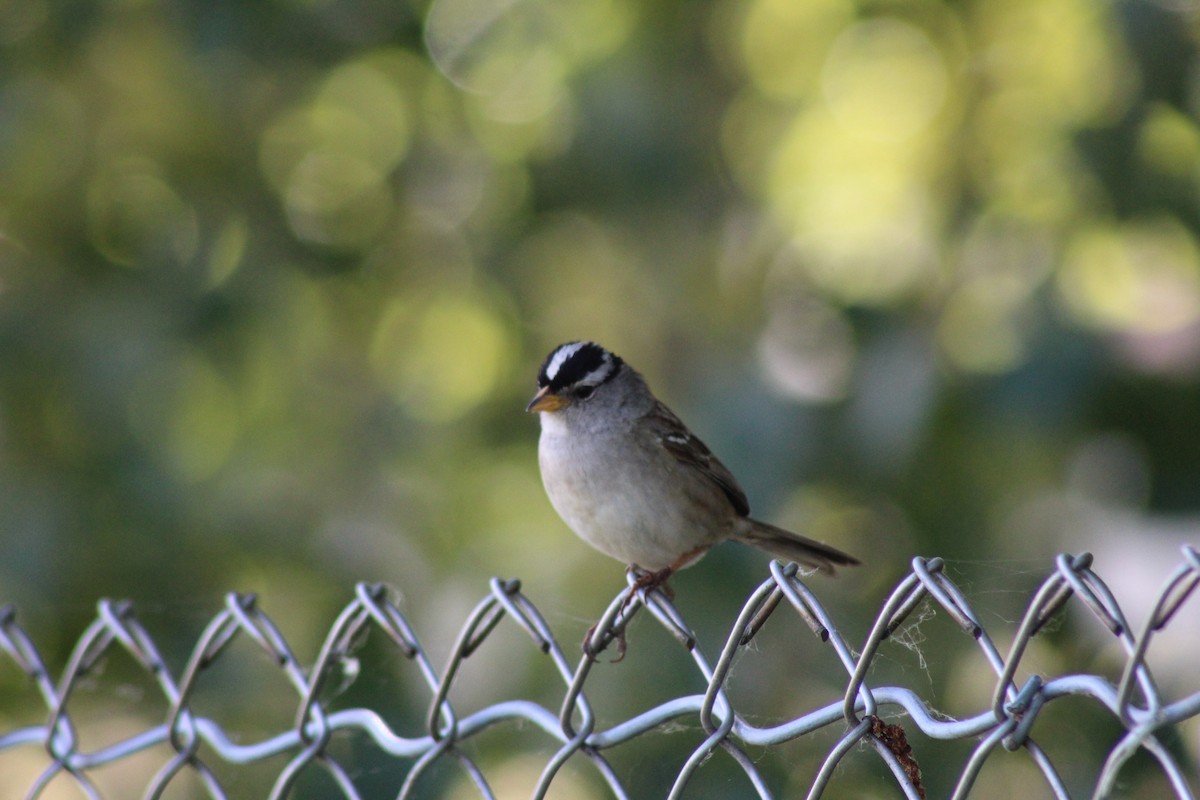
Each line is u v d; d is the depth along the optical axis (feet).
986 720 12.26
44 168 37.88
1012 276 30.55
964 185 32.96
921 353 29.68
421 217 40.22
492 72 38.32
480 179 39.24
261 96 37.78
